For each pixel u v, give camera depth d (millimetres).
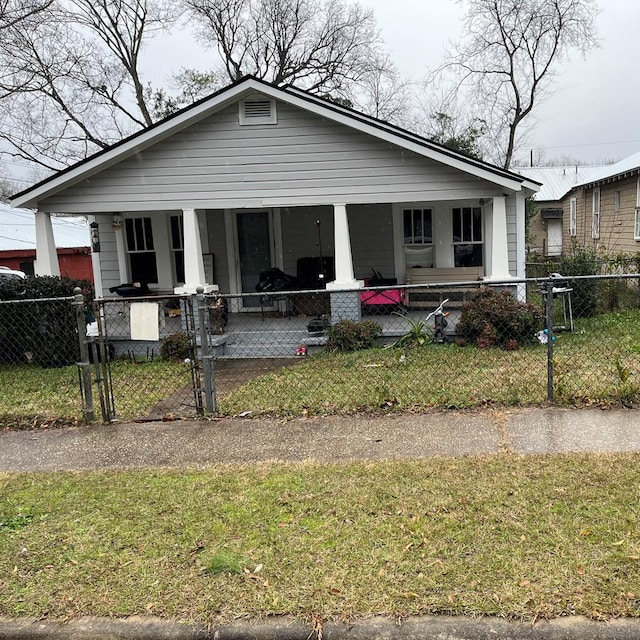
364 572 2814
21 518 3582
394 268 12781
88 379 5641
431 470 3984
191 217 10086
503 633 2400
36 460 4715
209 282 12844
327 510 3473
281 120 9812
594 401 5359
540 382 6250
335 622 2506
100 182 10086
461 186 9734
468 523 3207
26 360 9500
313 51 26172
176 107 23500
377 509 3443
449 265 12281
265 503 3619
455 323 10102
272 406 5883
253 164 9930
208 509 3578
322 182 9891
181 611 2621
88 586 2834
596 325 10242
